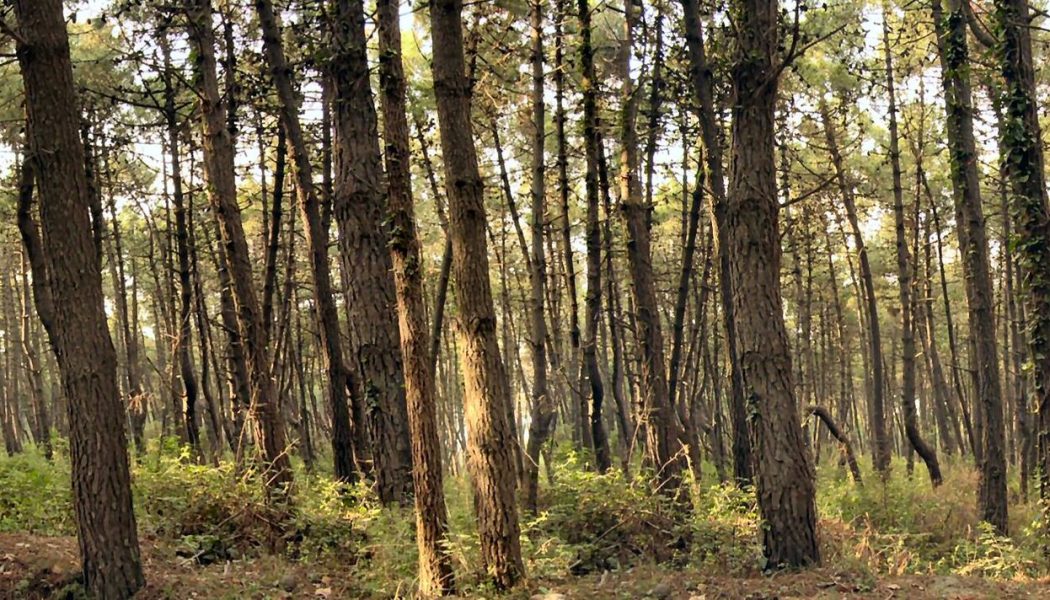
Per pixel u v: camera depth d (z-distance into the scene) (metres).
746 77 8.23
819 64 16.73
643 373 12.01
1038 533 10.05
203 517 9.41
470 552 7.43
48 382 42.09
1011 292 20.61
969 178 13.64
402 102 7.42
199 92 11.27
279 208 14.72
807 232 24.80
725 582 7.76
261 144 16.73
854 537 10.28
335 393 12.65
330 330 12.68
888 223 29.80
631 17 13.27
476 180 7.16
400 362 10.44
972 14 11.21
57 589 7.11
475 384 7.23
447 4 7.13
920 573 8.88
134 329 24.17
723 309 13.17
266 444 10.62
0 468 11.16
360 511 9.81
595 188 12.59
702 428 27.33
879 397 19.84
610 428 32.28
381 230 10.51
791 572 7.96
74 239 6.87
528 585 7.23
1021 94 9.73
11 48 15.00
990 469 12.95
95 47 15.54
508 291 30.31
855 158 20.47
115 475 7.07
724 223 12.80
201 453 14.79
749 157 8.22
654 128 13.42
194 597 7.30
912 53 17.55
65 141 6.82
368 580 8.15
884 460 19.41
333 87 10.64
